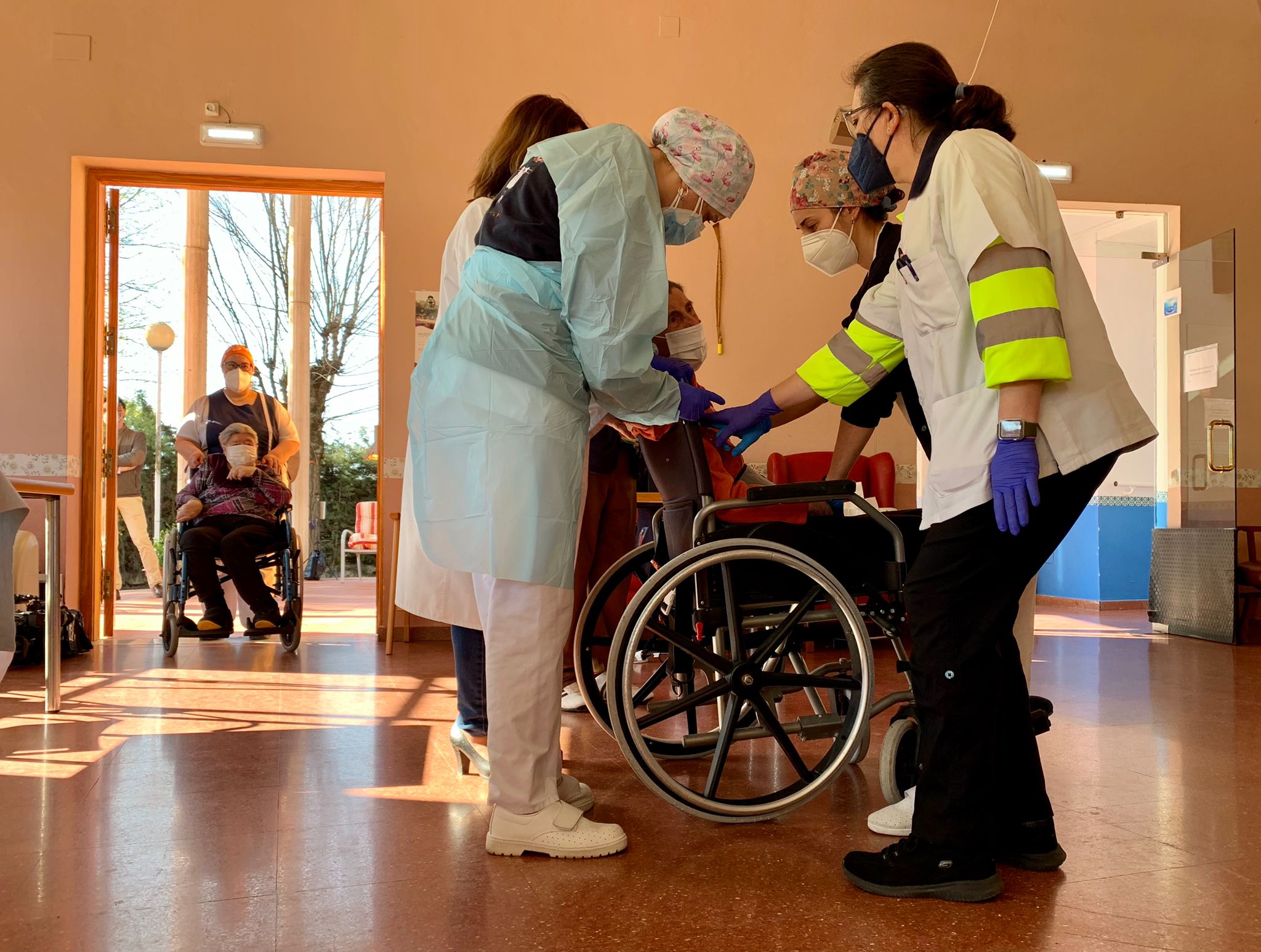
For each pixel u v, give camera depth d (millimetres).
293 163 5363
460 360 1667
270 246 11883
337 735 2717
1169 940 1367
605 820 1944
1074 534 7527
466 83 5496
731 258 5719
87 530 5172
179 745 2582
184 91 5289
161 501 10023
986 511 1531
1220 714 3100
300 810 1986
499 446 1640
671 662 2121
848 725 1905
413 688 3582
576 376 1714
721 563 1847
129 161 5258
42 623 4262
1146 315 7621
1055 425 1510
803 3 5777
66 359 5125
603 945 1337
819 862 1693
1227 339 5305
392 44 5449
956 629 1542
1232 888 1572
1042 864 1651
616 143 1653
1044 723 2189
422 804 2033
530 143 2023
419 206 5441
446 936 1361
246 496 4660
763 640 1939
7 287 5094
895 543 1904
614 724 1795
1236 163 6191
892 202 2320
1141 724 2924
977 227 1483
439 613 2049
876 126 1700
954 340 1565
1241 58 6207
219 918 1422
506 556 1631
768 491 1851
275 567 5363
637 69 5645
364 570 12070
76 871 1619
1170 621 5566
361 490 12297
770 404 2049
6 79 5152
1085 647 4953
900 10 5859
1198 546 5355
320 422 12242
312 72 5383
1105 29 6070
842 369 1990
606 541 2973
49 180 5168
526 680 1699
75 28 5211
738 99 5723
